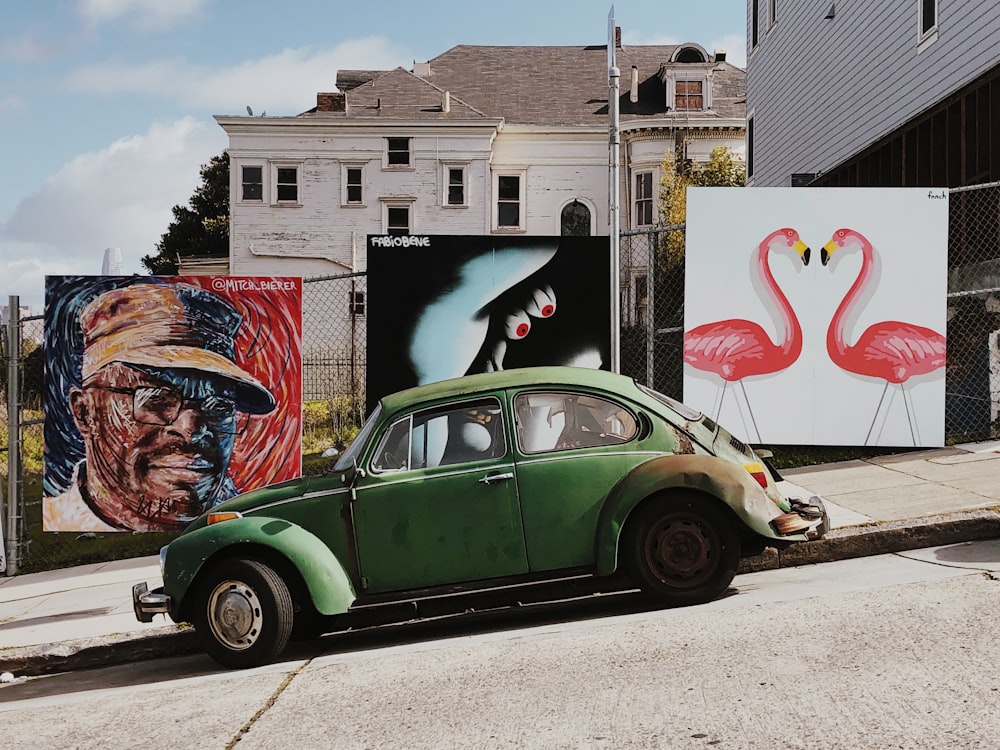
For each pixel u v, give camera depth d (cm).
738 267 1147
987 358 1185
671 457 680
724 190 1145
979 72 1531
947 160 1611
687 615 655
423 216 3978
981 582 672
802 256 1141
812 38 2400
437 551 681
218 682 644
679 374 1292
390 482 685
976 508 838
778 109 2689
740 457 700
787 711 471
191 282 1112
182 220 5828
